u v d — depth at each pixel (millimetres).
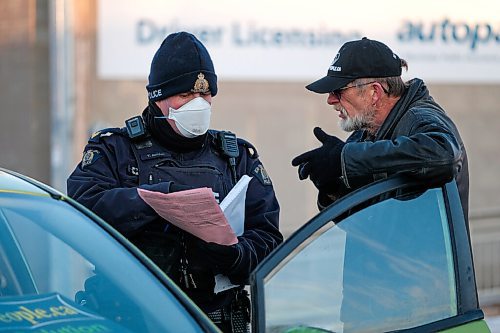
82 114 23266
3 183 9031
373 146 8797
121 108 23359
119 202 9234
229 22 23703
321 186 9422
